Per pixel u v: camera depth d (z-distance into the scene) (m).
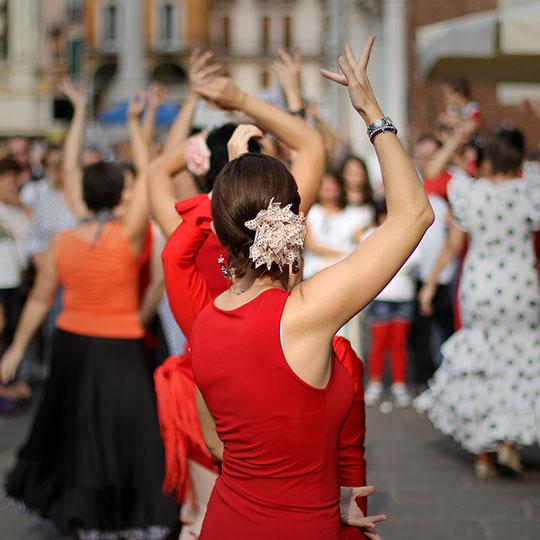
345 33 18.47
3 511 5.70
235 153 3.16
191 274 3.00
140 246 4.95
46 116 39.91
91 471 4.77
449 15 18.16
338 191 8.12
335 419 2.39
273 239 2.32
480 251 6.18
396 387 8.49
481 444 6.07
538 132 18.33
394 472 6.34
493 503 5.66
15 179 8.96
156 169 3.40
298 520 2.36
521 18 8.62
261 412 2.35
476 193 6.14
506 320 6.08
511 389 6.04
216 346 2.42
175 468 3.61
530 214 6.03
